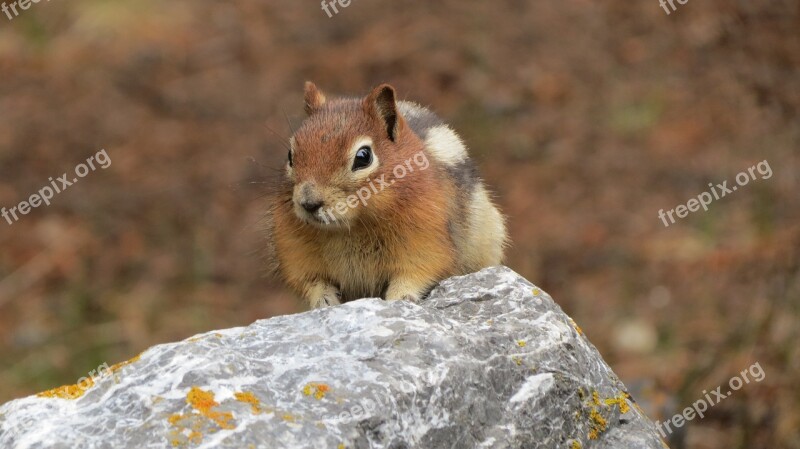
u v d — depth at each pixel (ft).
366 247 23.77
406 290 23.56
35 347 46.88
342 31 70.69
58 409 16.35
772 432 36.22
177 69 68.18
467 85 64.13
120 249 53.62
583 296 47.83
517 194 55.62
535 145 59.52
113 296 50.21
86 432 15.53
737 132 55.11
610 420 18.98
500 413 17.54
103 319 48.67
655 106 61.11
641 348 43.09
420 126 26.71
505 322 19.16
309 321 18.40
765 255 43.06
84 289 50.70
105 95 65.67
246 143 60.64
